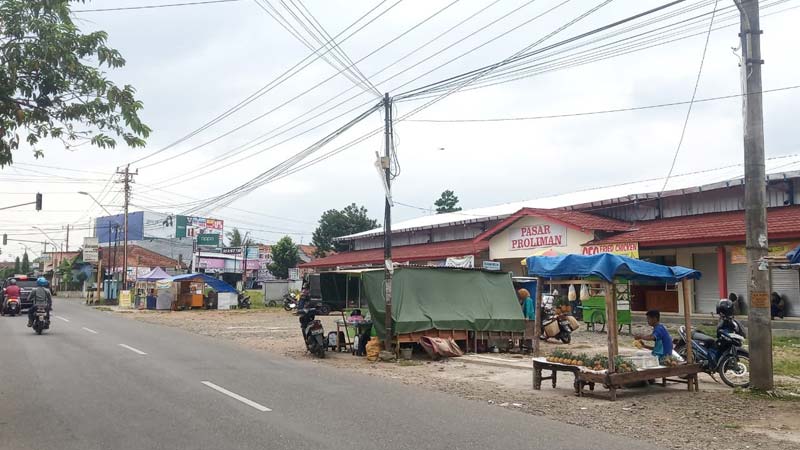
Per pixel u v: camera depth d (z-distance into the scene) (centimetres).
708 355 1129
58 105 856
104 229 7769
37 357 1441
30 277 3669
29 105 845
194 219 7694
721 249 2198
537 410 913
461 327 1625
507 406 942
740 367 1123
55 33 802
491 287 1755
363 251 4381
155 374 1195
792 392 1055
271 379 1155
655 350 1100
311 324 1606
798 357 1488
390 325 1528
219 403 909
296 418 811
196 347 1739
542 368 1104
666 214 2608
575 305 2473
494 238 3131
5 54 795
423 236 3944
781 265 1024
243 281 6356
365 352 1616
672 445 715
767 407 938
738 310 2261
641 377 1023
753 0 1073
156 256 6862
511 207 3606
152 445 673
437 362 1491
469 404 948
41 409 861
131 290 4834
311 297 3356
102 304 5062
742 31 1077
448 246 3559
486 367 1406
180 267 6544
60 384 1070
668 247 2362
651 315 1108
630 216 2755
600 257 1064
